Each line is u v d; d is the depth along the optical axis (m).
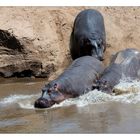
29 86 24.81
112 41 29.72
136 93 20.02
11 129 15.79
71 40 29.62
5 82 26.72
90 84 21.25
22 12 28.95
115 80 21.14
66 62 28.48
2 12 28.48
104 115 16.61
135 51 23.47
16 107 19.59
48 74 27.09
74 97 20.27
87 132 14.45
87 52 27.89
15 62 27.08
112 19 31.25
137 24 31.27
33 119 17.12
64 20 30.20
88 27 28.48
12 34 26.91
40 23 28.80
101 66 23.25
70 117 16.84
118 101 18.81
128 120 15.54
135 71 22.39
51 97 19.28
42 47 27.39
